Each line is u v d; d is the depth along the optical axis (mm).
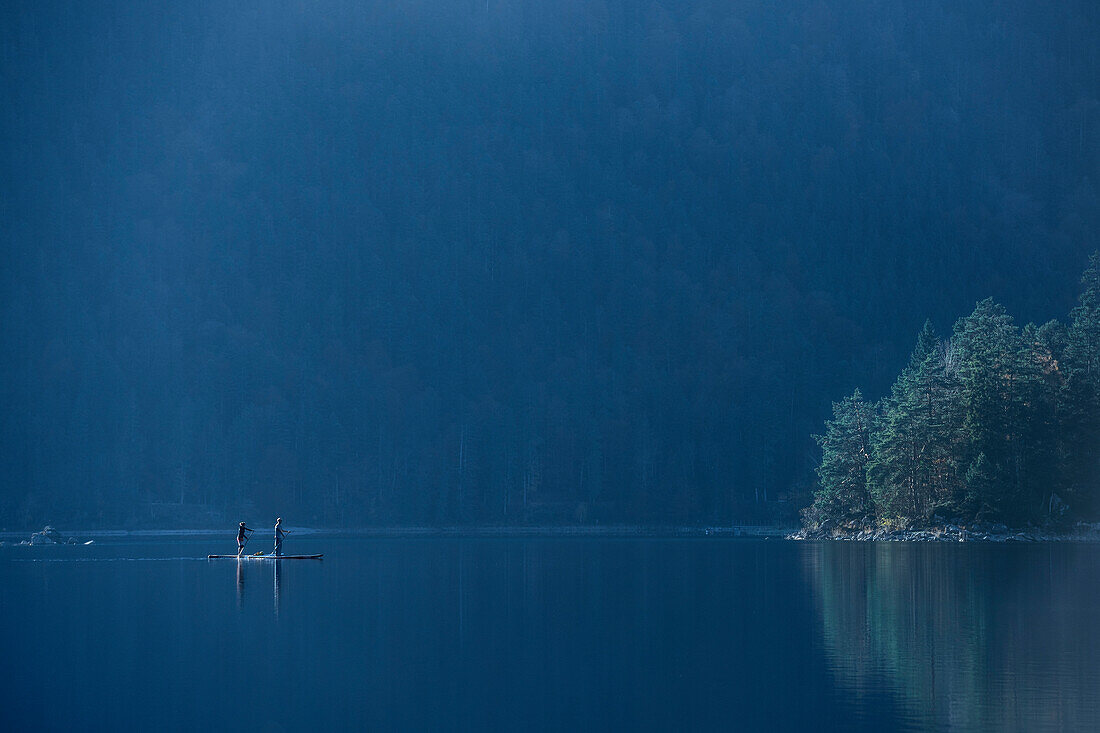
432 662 46281
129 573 103938
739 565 114875
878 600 69250
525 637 54000
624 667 44719
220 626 58156
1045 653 46219
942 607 64062
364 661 46594
